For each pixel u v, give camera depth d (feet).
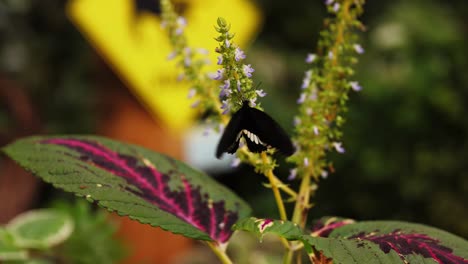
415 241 3.38
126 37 5.98
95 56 6.70
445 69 10.80
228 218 3.66
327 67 3.62
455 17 12.39
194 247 7.89
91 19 5.92
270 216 10.56
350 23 3.63
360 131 10.89
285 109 10.82
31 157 3.56
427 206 10.78
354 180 11.03
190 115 6.21
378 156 10.75
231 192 3.75
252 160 3.53
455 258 3.34
